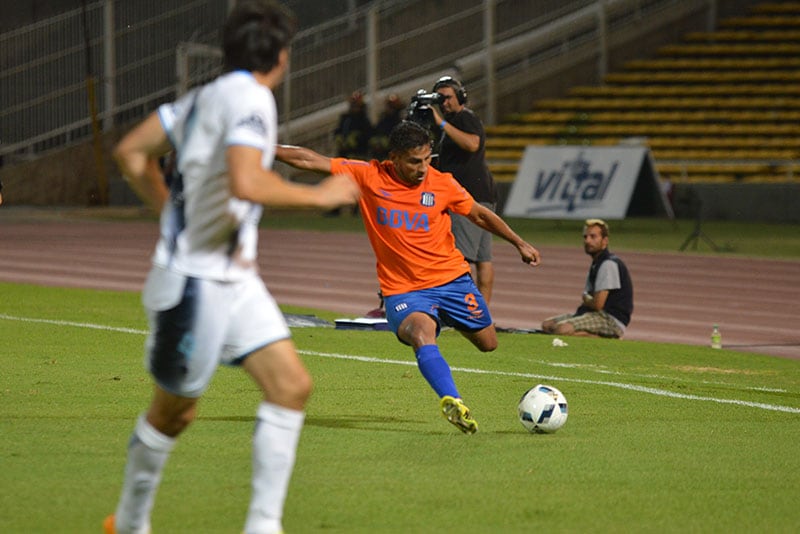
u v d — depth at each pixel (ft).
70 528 49.16
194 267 42.70
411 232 73.87
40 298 142.41
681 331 135.44
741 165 318.24
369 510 53.36
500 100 361.71
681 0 389.19
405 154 73.00
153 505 53.26
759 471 63.10
